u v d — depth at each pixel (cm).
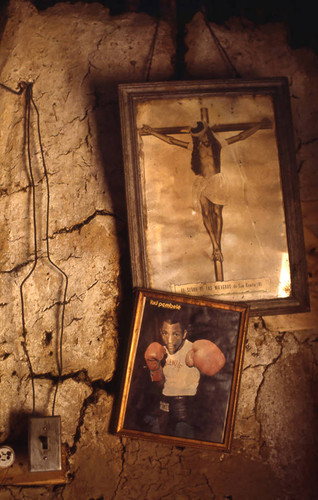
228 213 157
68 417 153
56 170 161
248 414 159
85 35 167
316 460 160
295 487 158
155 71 168
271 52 173
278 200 158
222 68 170
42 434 141
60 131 162
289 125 159
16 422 151
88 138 163
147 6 173
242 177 158
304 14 176
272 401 160
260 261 156
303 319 164
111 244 160
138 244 151
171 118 156
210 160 157
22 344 154
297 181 158
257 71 171
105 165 162
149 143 154
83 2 169
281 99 159
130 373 149
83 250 159
